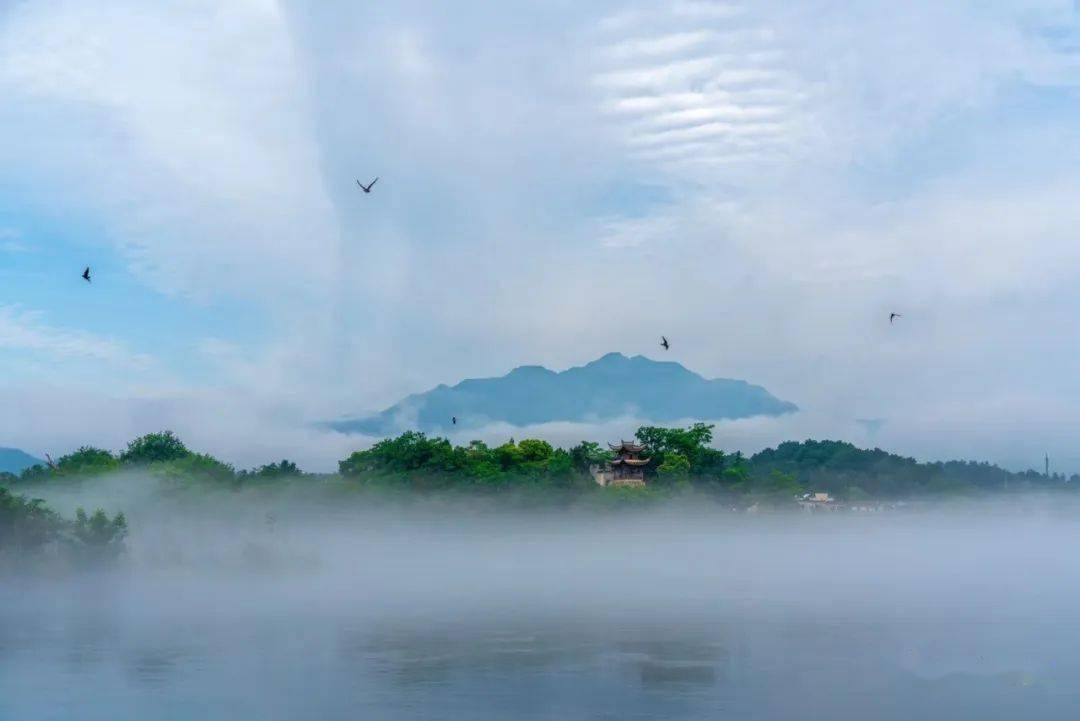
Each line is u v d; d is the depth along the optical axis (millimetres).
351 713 40562
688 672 48875
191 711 41000
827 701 42844
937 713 41281
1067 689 45219
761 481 187125
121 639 57125
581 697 43375
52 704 42094
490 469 155750
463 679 47219
